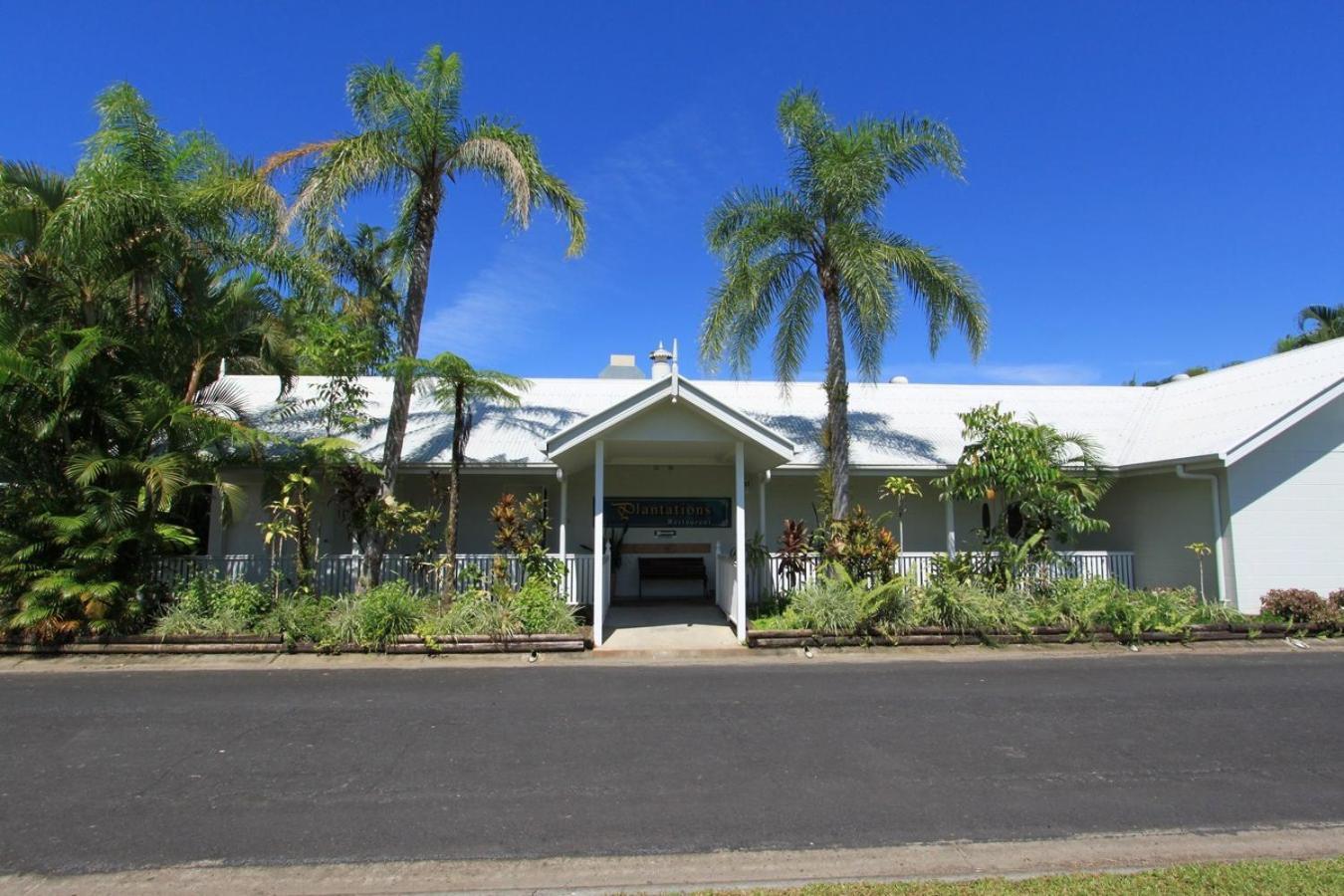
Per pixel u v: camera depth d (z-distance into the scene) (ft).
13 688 29.76
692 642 38.45
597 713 25.93
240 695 28.55
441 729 24.04
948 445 54.08
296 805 17.85
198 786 19.08
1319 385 47.32
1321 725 24.36
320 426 51.13
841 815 17.26
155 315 41.22
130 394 38.68
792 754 21.49
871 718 25.22
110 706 26.91
